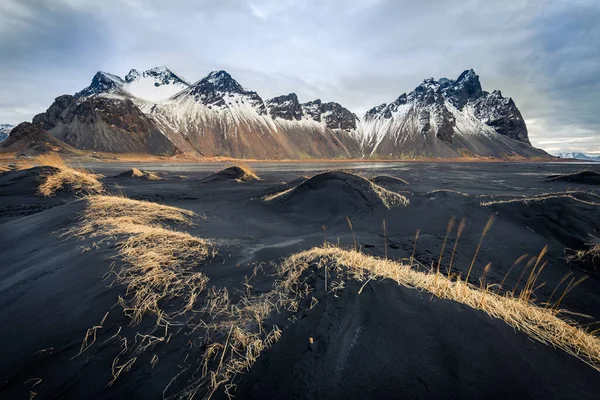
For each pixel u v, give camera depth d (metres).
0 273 4.23
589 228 7.58
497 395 1.73
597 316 4.13
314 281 3.41
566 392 1.79
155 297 3.30
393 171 49.41
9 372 2.23
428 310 2.54
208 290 3.65
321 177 12.25
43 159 18.91
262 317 2.88
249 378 2.07
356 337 2.25
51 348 2.48
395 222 9.34
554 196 9.88
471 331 2.26
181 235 5.59
